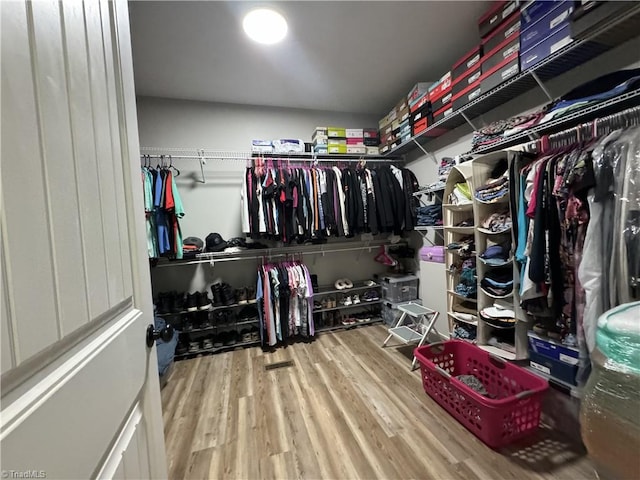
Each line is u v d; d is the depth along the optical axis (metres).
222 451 1.41
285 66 2.31
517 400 1.32
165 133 2.76
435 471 1.23
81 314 0.43
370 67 2.40
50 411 0.35
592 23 1.23
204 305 2.64
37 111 0.37
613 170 1.13
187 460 1.36
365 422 1.57
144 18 1.70
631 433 0.71
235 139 2.97
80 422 0.41
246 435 1.52
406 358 2.35
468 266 2.12
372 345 2.64
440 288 2.47
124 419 0.58
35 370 0.34
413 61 2.34
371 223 2.84
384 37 2.01
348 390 1.89
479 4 1.75
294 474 1.26
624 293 1.09
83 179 0.47
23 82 0.34
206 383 2.08
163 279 2.80
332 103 3.09
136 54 2.06
